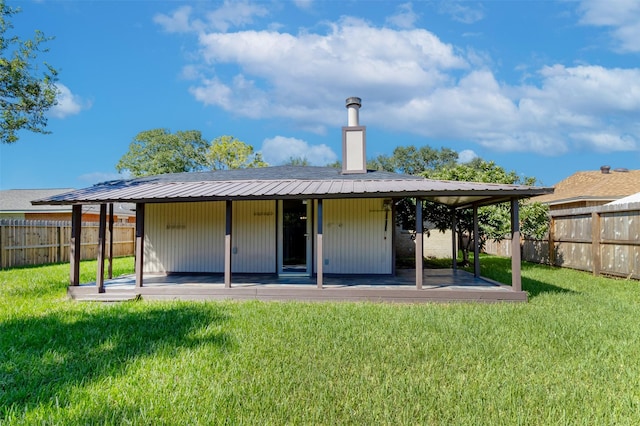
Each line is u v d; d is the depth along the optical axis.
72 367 4.18
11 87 11.43
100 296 8.26
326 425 3.00
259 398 3.41
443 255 18.52
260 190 8.30
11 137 11.84
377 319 6.11
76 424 3.03
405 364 4.18
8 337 5.27
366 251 10.59
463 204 10.73
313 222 10.62
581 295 8.12
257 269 10.91
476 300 7.64
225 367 4.13
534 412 3.19
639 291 8.64
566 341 4.93
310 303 7.58
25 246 14.38
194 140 40.97
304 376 3.86
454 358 4.34
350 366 4.13
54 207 22.00
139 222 8.48
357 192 7.64
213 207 11.12
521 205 14.17
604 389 3.62
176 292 8.30
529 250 15.75
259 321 6.00
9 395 3.54
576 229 12.55
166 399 3.41
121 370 4.07
